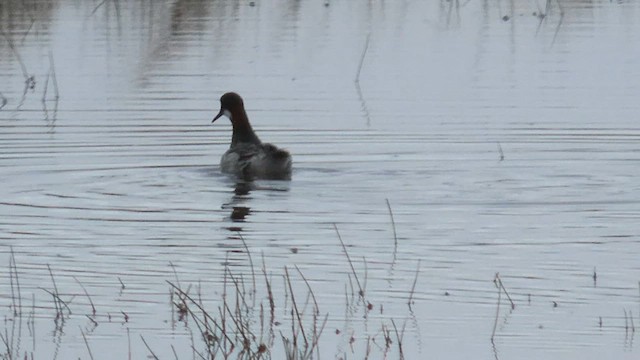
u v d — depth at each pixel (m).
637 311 11.72
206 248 13.90
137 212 15.44
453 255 13.55
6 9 29.02
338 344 11.17
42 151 18.53
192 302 12.12
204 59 24.66
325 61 24.48
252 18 28.61
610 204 15.66
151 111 20.97
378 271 13.01
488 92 22.11
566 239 14.10
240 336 11.41
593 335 11.20
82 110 21.06
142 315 11.95
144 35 26.72
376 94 21.98
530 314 11.72
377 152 18.50
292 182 16.94
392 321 11.62
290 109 21.03
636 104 21.23
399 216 15.15
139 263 13.41
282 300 12.24
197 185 16.84
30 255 13.71
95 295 12.45
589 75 23.31
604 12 29.16
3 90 22.38
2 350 11.14
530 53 25.05
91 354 11.00
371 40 26.20
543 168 17.55
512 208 15.50
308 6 30.09
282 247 13.92
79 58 24.72
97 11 28.98
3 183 16.83
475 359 10.75
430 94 22.00
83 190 16.56
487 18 28.58
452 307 11.95
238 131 18.27
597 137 19.25
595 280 12.60
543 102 21.39
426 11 29.39
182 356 10.98
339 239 14.19
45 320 11.84
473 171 17.41
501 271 12.98
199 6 29.98
